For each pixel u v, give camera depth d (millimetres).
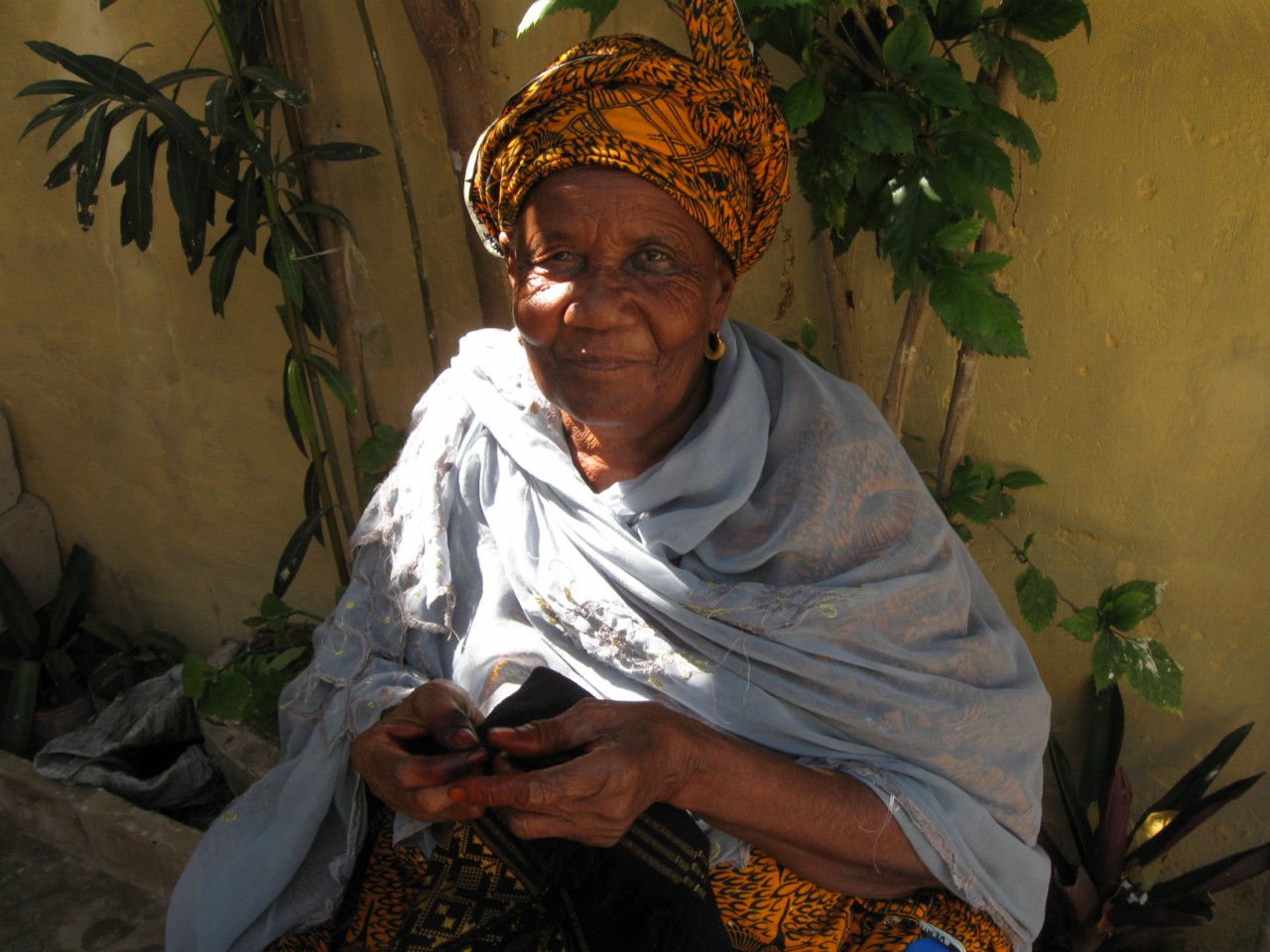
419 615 1470
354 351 2469
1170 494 1993
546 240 1199
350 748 1356
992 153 1703
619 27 2107
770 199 1271
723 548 1336
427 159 2402
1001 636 1448
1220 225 1798
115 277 2949
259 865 1441
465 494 1482
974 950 1357
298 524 3057
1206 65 1733
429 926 1276
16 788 2977
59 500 3445
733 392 1299
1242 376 1862
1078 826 2174
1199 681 2105
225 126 2047
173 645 3441
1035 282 1975
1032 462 2096
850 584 1302
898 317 2088
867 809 1275
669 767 1141
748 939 1349
